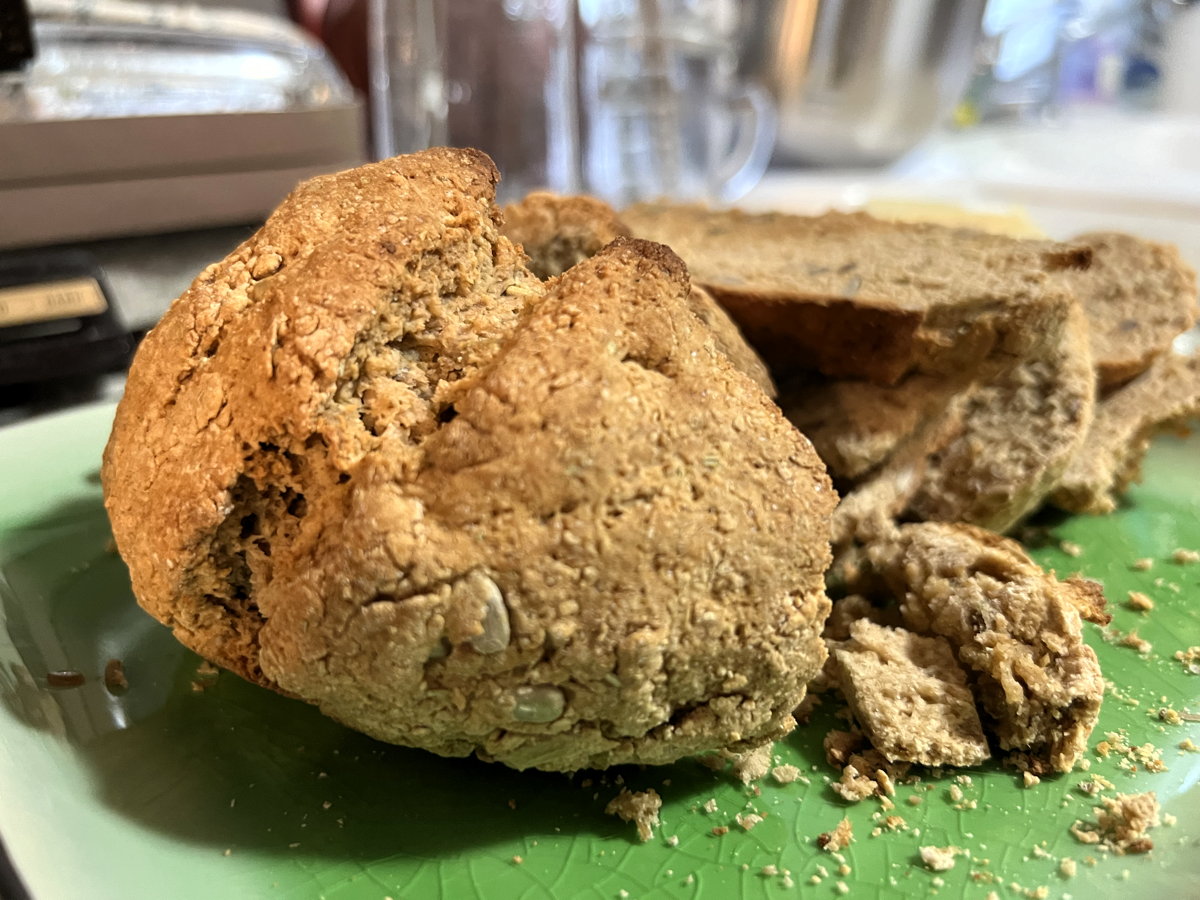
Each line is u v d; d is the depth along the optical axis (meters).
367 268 0.14
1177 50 0.70
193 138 0.32
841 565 0.21
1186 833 0.15
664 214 0.30
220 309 0.15
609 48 0.45
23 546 0.20
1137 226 0.42
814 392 0.24
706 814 0.15
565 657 0.13
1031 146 0.60
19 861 0.12
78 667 0.17
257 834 0.14
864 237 0.27
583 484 0.13
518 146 0.44
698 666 0.14
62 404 0.29
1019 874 0.14
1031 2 0.68
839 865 0.14
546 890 0.14
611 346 0.14
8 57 0.29
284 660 0.14
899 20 0.49
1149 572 0.22
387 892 0.13
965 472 0.22
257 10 0.47
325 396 0.14
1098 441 0.24
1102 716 0.17
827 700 0.18
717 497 0.14
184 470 0.14
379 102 0.40
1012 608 0.17
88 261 0.30
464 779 0.15
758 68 0.53
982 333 0.22
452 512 0.13
